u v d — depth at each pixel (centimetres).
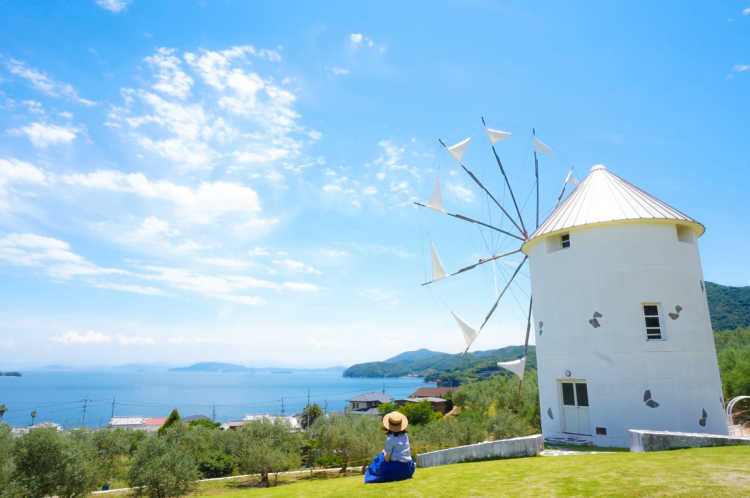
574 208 1869
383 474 835
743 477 728
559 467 931
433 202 2366
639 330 1627
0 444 2191
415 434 3488
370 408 10712
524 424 3012
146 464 2953
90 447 2702
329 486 878
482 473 905
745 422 2612
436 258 2378
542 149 2558
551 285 1856
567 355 1755
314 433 4531
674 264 1694
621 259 1688
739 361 3112
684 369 1608
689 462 884
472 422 3384
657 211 1742
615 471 836
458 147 2375
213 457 4212
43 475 2291
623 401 1590
